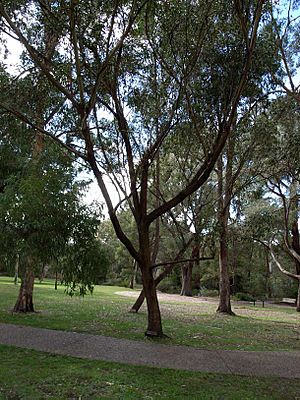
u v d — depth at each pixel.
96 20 8.34
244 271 40.88
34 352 8.12
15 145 9.13
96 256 7.50
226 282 21.62
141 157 11.28
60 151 8.55
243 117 11.15
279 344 11.51
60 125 10.80
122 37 8.36
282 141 14.63
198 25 9.31
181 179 15.31
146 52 10.34
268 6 8.77
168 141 11.88
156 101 10.88
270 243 24.50
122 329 11.75
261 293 41.00
